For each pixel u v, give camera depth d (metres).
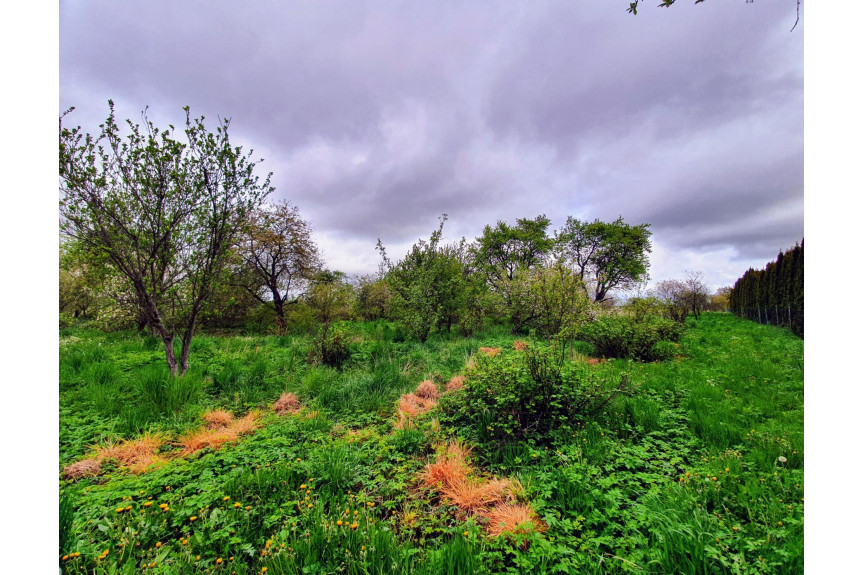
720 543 2.11
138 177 5.65
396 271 12.70
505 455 3.60
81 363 6.90
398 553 2.24
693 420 4.20
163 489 3.11
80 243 5.62
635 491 2.78
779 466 3.11
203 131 5.95
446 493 3.03
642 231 30.45
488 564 2.18
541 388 4.23
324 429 4.52
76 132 5.13
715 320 21.25
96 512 2.68
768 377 6.19
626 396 4.99
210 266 6.34
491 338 11.72
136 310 6.24
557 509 2.69
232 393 5.88
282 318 15.34
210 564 2.22
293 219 16.16
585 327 8.48
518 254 27.77
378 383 6.20
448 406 4.79
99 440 4.08
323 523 2.53
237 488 2.99
